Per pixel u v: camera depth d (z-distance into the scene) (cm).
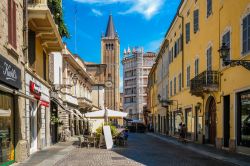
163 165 1487
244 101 1950
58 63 3378
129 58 13838
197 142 2972
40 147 2189
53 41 2289
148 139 3778
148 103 8812
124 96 14125
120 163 1549
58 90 3019
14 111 1551
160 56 5744
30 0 1856
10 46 1380
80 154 1994
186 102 3406
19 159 1550
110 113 2970
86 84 5734
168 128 4747
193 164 1527
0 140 1333
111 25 13950
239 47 1956
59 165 1476
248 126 1880
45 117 2444
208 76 2367
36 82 2061
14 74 1460
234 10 2048
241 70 1934
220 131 2319
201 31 2834
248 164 1478
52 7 2331
